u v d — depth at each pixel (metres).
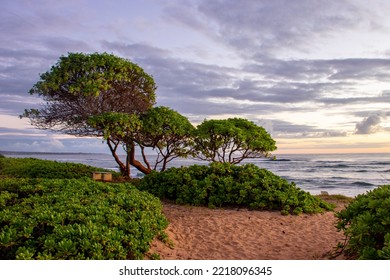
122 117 16.92
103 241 6.58
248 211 11.92
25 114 19.06
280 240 8.92
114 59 18.56
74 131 19.09
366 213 6.18
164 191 14.08
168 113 18.91
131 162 19.78
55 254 5.92
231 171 14.34
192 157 20.33
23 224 6.79
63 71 17.97
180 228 9.86
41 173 18.55
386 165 61.47
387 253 4.96
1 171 21.16
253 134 17.89
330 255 7.17
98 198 9.65
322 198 16.11
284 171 50.44
